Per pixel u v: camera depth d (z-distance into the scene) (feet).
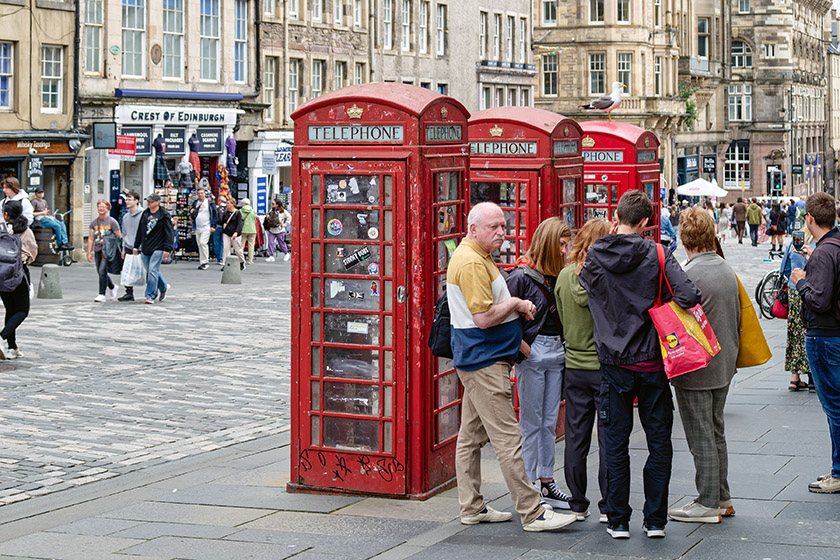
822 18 406.00
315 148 32.07
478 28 195.62
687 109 262.26
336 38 156.35
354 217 31.83
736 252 160.35
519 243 40.16
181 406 45.44
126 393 47.62
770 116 339.77
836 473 31.63
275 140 142.00
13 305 54.70
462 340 28.71
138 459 37.24
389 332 31.73
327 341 32.37
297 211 32.37
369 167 31.40
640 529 28.27
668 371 26.63
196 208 108.99
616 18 234.99
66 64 114.52
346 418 32.30
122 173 123.95
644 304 26.99
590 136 48.16
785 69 338.34
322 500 31.94
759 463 35.09
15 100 109.50
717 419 29.07
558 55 237.45
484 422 28.73
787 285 47.78
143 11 124.16
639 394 27.50
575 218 42.34
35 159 109.60
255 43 140.36
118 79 120.47
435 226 31.94
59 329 64.75
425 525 29.25
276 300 81.97
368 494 32.19
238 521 29.73
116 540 28.12
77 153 114.42
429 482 32.17
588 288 27.61
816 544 26.58
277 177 144.77
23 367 52.75
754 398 46.88
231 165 135.33
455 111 32.94
